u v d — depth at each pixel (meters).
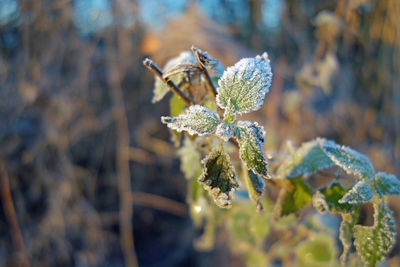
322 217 0.41
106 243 0.89
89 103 0.84
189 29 0.78
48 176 0.76
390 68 0.73
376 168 0.71
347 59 0.77
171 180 0.98
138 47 0.81
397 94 0.73
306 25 0.83
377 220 0.23
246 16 0.92
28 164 0.77
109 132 0.92
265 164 0.19
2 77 0.70
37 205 0.79
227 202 0.20
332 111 0.75
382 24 0.72
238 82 0.20
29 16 0.69
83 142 0.90
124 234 0.76
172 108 0.28
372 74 0.76
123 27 0.76
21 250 0.69
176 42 0.78
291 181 0.27
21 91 0.71
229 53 0.78
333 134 0.76
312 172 0.26
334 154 0.24
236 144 0.23
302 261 0.41
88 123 0.83
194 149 0.30
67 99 0.76
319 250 0.40
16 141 0.74
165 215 1.01
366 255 0.24
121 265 0.89
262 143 0.20
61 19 0.72
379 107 0.76
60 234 0.75
